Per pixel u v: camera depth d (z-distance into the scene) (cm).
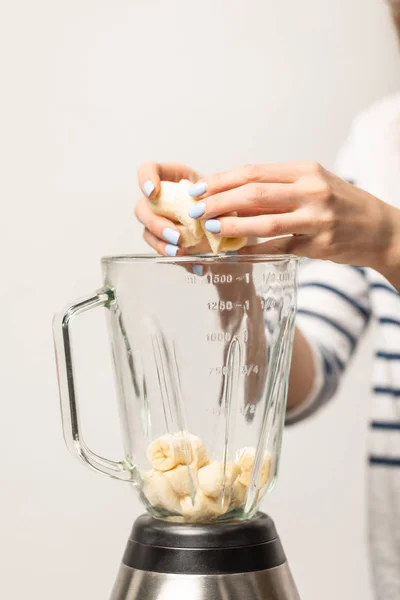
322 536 166
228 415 65
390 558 127
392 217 74
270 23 158
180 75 156
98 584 158
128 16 153
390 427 125
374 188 129
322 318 125
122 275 65
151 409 65
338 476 166
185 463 64
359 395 166
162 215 76
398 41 111
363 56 161
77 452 67
